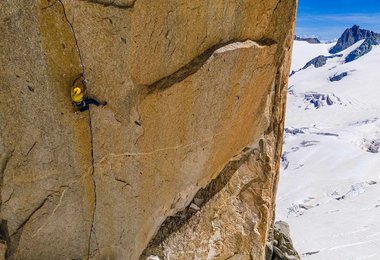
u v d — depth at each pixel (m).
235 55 7.43
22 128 6.76
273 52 8.18
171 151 7.87
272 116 9.95
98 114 6.93
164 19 6.39
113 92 6.77
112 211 7.95
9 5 5.86
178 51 6.87
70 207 7.63
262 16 7.54
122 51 6.41
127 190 7.84
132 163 7.59
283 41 8.20
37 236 7.66
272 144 10.17
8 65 6.23
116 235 8.20
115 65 6.53
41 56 6.24
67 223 7.75
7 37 6.05
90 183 7.55
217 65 7.29
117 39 6.29
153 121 7.25
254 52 7.73
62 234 7.81
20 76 6.34
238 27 7.32
